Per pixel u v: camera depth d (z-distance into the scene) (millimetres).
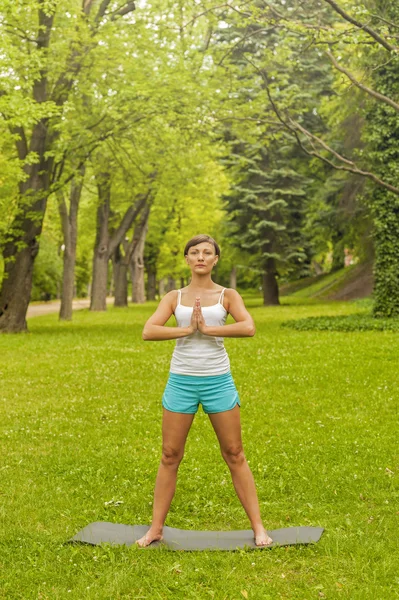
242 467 4547
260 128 21672
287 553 4289
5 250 22250
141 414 8977
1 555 4375
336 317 22719
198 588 3852
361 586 3793
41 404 9734
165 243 51531
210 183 37375
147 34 20516
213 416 4469
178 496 5633
